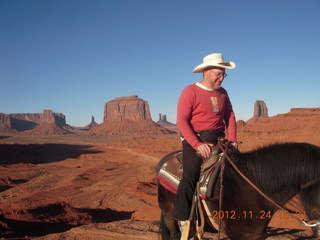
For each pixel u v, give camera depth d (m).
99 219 15.59
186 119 3.83
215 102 3.84
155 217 13.84
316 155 3.18
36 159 60.59
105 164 49.38
